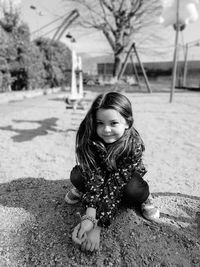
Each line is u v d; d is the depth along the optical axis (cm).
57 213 155
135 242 131
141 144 145
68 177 214
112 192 133
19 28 905
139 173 145
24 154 276
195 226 147
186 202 173
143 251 125
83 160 142
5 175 216
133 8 1664
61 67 1373
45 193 181
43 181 204
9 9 848
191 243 132
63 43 1476
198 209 165
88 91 1151
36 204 166
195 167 243
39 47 1164
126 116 133
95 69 2055
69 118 487
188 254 124
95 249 123
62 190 186
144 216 151
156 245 130
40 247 127
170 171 232
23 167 237
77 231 123
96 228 128
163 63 1984
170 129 413
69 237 133
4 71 838
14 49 834
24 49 906
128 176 138
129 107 134
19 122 448
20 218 150
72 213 155
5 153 278
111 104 129
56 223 145
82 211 155
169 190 191
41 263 117
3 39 757
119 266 117
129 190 139
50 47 1223
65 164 247
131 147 137
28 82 997
